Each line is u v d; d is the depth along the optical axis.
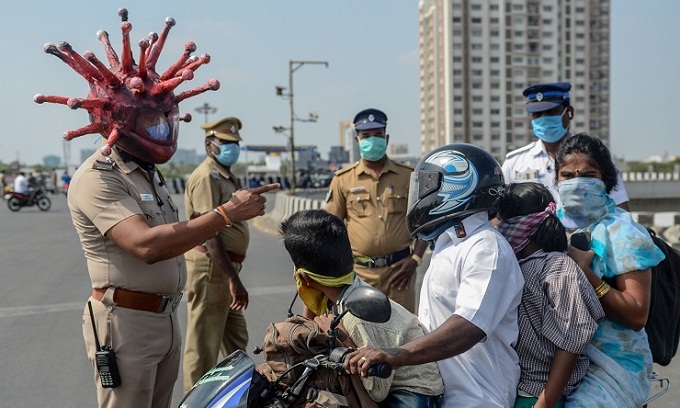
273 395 2.32
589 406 2.60
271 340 2.39
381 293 2.23
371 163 4.96
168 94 3.05
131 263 3.02
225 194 4.88
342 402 2.28
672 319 2.98
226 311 4.81
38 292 9.34
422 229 2.61
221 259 4.58
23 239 16.86
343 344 2.37
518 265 2.54
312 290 2.58
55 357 6.18
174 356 3.30
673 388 5.06
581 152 2.90
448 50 124.12
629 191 44.69
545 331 2.55
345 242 2.47
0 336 6.91
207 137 4.91
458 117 124.62
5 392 5.26
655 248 2.75
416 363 2.25
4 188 40.69
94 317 3.05
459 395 2.54
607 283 2.82
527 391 2.60
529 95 4.52
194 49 3.02
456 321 2.37
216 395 2.29
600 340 2.79
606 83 135.50
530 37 127.44
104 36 3.20
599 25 135.00
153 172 3.25
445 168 2.54
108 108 2.93
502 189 2.60
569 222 3.07
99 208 2.93
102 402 3.11
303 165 66.88
